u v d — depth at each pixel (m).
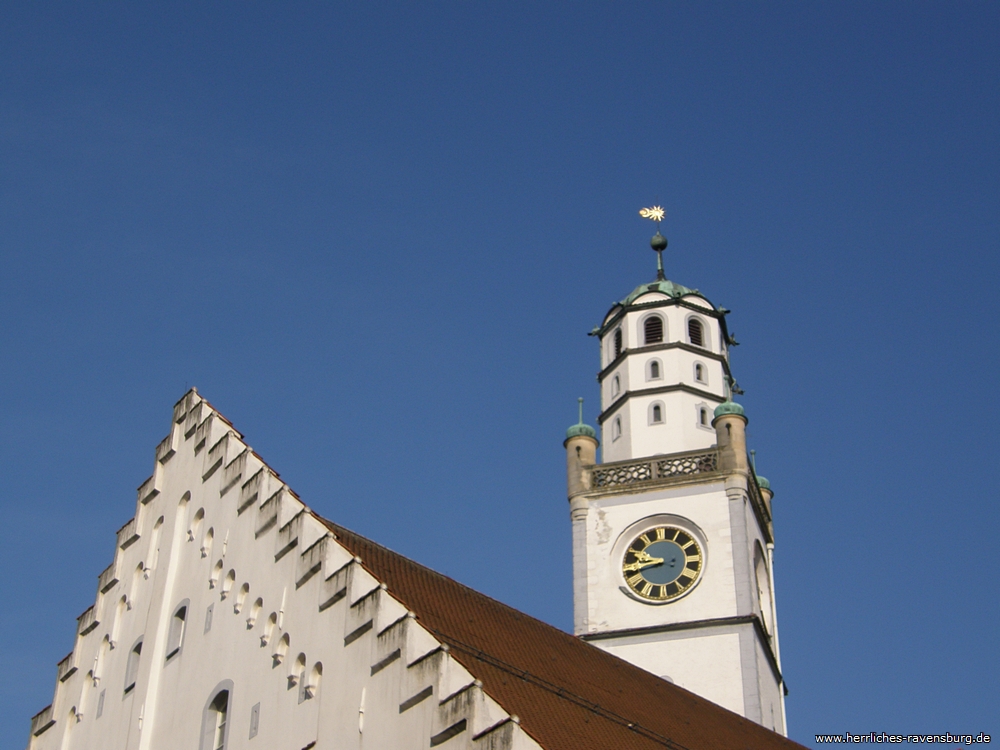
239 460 45.62
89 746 46.94
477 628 43.69
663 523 69.06
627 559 68.75
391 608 36.88
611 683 46.59
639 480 70.69
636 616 66.94
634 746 38.91
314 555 40.06
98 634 49.84
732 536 67.88
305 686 38.00
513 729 32.31
